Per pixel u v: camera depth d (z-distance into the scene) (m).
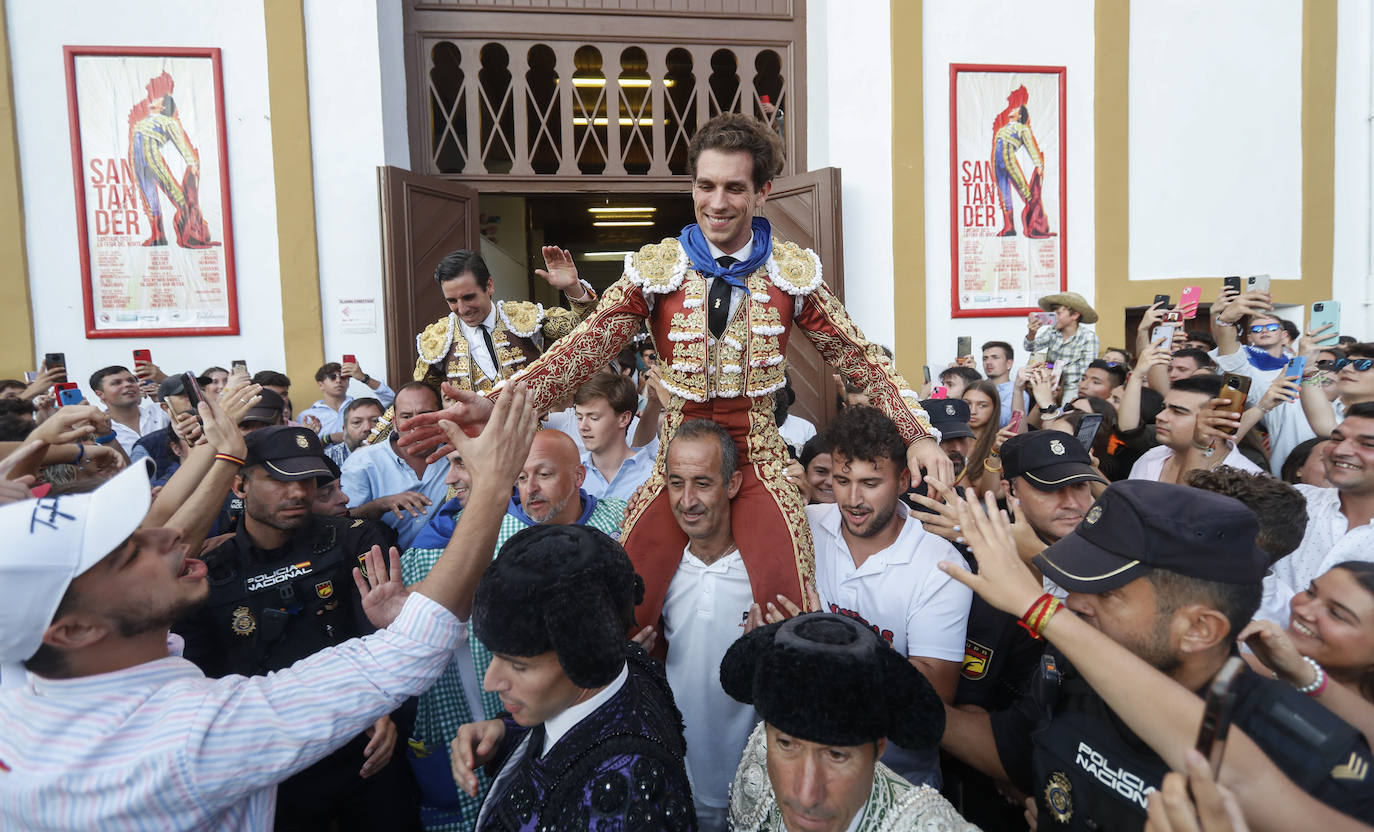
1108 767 1.35
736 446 2.07
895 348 6.89
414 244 6.09
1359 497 2.52
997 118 6.96
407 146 6.50
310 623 2.20
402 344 6.00
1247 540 1.17
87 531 1.12
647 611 2.09
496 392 1.94
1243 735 1.02
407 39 6.52
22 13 5.53
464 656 2.14
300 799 2.10
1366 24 7.50
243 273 5.94
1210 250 7.41
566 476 2.24
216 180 5.84
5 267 5.56
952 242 6.95
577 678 1.17
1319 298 7.59
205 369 5.93
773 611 1.88
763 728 1.57
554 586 1.16
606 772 1.19
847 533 2.23
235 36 5.81
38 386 4.26
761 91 7.63
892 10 6.66
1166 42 7.21
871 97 6.77
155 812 1.10
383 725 1.98
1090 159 7.16
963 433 2.93
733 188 1.91
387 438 3.68
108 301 5.77
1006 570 1.25
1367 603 1.31
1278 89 7.43
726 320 2.01
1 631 1.05
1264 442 4.02
